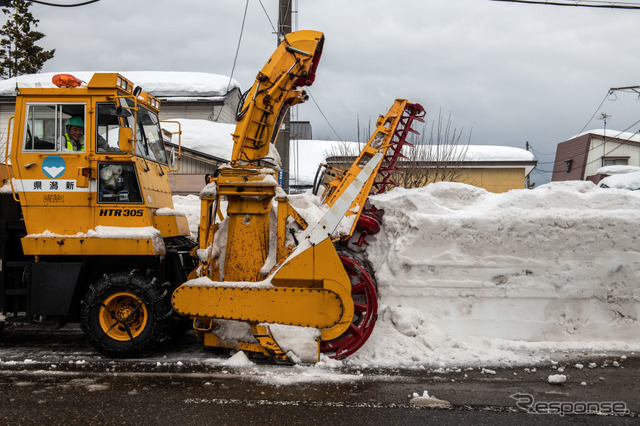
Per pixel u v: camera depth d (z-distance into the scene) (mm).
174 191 15078
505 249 5984
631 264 5871
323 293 5066
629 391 4438
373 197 6441
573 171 33500
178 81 20250
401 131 6258
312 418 3832
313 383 4668
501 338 5898
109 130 5738
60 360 5500
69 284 5586
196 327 5402
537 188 6672
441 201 6645
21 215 6102
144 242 5449
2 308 5789
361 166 5645
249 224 5703
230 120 22094
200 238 5523
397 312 5762
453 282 5988
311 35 5852
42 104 5723
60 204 5652
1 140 17609
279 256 5422
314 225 5418
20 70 28812
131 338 5426
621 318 5883
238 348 5527
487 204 6426
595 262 5906
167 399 4230
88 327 5488
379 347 5520
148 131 6430
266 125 5797
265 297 5129
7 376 4891
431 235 6039
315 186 6582
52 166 5672
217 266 5664
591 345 5691
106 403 4137
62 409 4000
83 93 5715
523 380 4746
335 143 22797
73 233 5625
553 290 5914
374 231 6246
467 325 5941
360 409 4016
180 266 5992
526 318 5926
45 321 5824
